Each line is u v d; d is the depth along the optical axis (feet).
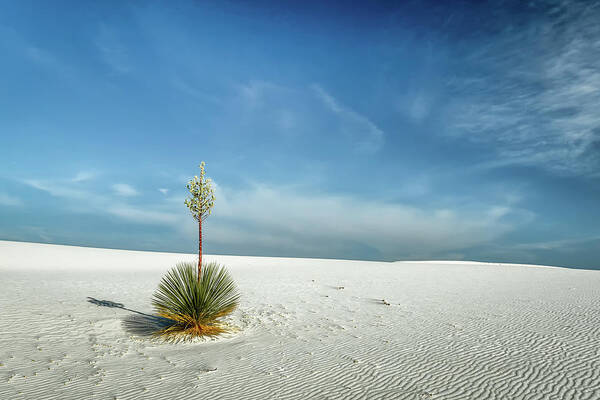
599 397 20.42
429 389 22.18
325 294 65.57
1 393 20.71
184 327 36.37
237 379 24.07
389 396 21.21
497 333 36.09
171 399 20.65
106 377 23.99
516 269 122.52
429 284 80.59
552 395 20.83
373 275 101.35
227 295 37.78
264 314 47.16
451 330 37.99
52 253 133.80
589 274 102.68
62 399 20.22
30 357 27.32
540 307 49.55
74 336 33.73
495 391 21.62
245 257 171.22
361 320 44.04
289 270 116.67
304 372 25.52
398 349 31.40
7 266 105.70
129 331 36.88
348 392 21.86
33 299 50.06
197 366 26.78
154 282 77.87
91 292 60.75
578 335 34.12
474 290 69.82
